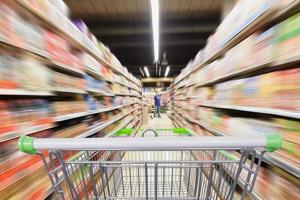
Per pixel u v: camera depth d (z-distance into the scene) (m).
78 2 4.28
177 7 4.60
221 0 4.24
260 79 1.22
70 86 1.67
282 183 1.03
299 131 0.90
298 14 0.88
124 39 6.45
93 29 5.46
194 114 3.59
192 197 1.19
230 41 1.67
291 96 0.93
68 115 1.60
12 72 0.99
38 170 1.12
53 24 1.35
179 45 7.42
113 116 3.56
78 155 1.03
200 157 1.35
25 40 1.07
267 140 0.66
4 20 0.93
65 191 1.12
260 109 1.19
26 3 1.05
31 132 1.11
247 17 1.32
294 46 0.89
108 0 4.22
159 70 15.33
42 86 1.25
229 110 2.03
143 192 1.48
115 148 0.67
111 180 1.40
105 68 2.99
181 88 6.34
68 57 1.64
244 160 0.79
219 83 2.22
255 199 1.20
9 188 0.94
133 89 6.93
